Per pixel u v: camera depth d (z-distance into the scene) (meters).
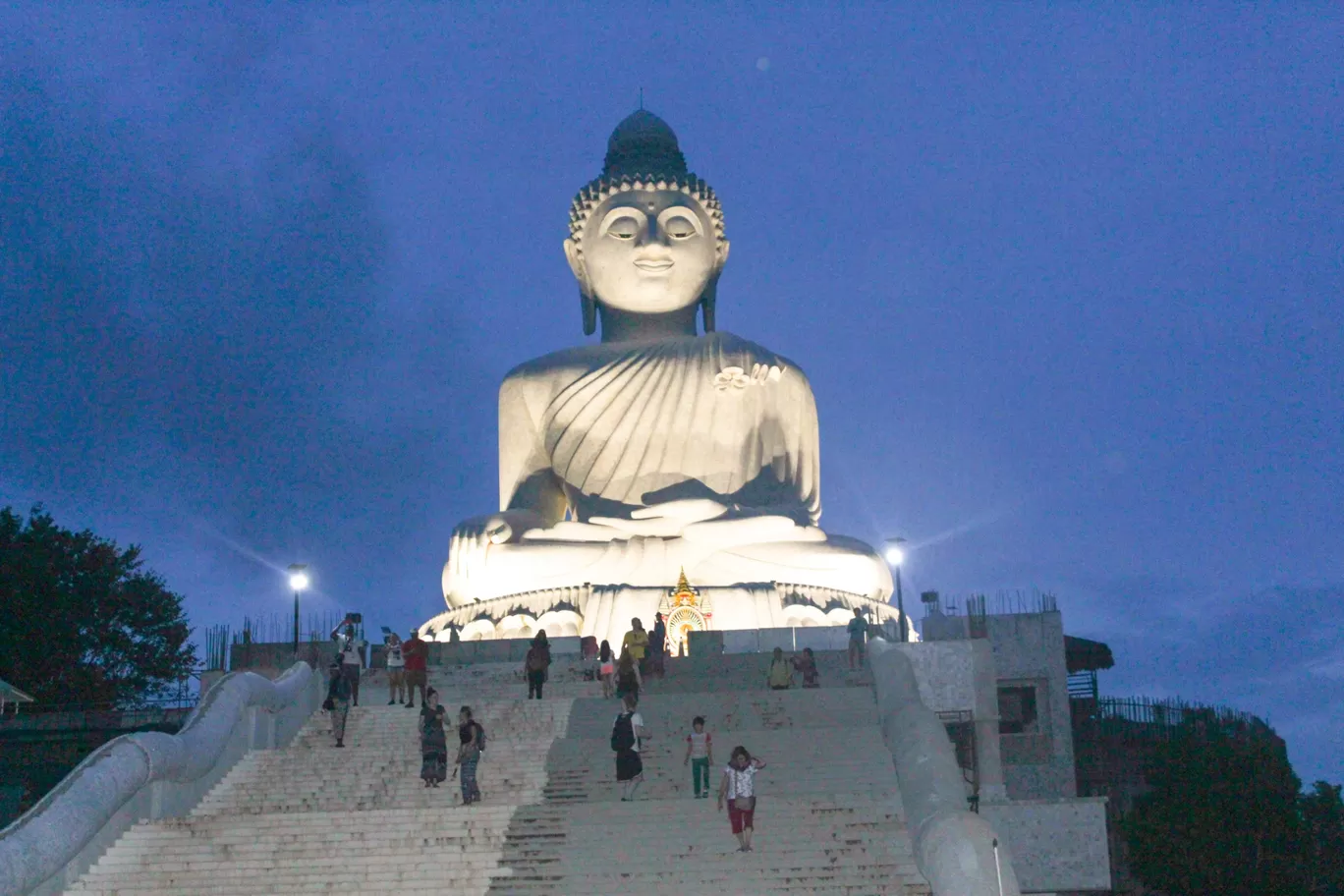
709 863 16.66
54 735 28.67
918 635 30.72
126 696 37.31
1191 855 27.39
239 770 20.72
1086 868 22.62
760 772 19.33
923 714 19.52
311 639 29.30
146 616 38.50
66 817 16.80
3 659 35.41
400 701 23.97
